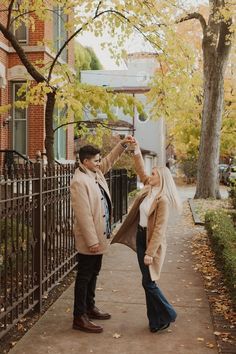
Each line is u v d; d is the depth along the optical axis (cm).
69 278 720
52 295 631
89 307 534
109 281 705
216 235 779
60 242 670
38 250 556
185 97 1024
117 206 1284
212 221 934
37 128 1733
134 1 874
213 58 2272
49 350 449
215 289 659
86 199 489
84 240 495
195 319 536
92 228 487
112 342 470
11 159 1563
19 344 462
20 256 505
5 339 479
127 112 920
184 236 1153
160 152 4409
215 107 2289
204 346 461
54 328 505
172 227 1322
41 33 1678
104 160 568
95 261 510
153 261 495
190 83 995
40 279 557
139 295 632
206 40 2261
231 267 571
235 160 3775
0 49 1641
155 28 930
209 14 2202
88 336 485
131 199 2177
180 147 4231
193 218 1484
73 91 891
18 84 1733
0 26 880
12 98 1736
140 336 486
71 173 725
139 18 907
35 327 507
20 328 510
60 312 556
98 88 912
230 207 1745
